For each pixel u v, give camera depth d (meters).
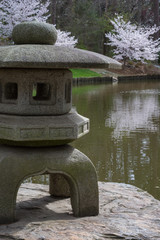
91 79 24.09
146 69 31.23
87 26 31.30
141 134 8.12
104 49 33.19
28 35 2.87
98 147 6.98
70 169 2.92
